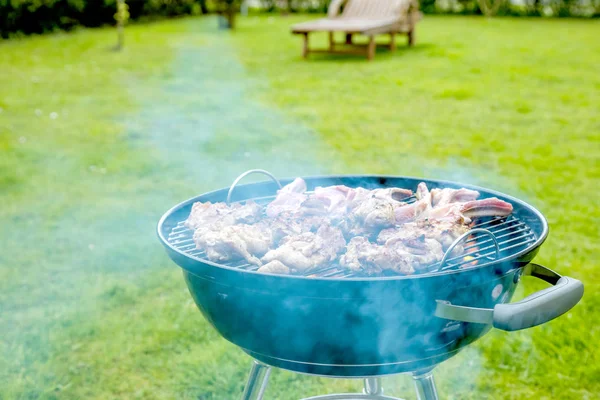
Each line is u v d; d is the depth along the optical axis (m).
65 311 2.99
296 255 1.57
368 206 1.75
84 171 4.83
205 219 1.85
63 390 2.48
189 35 11.95
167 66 8.88
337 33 12.69
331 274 1.61
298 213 1.86
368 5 10.17
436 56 9.51
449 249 1.51
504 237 1.87
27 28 11.62
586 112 6.27
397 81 7.78
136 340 2.79
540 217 1.79
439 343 1.55
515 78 7.84
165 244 1.63
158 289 3.20
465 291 1.47
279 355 1.59
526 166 4.77
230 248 1.61
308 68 8.74
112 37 11.50
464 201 1.95
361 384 2.55
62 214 4.07
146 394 2.48
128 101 6.96
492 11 15.42
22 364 2.62
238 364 2.63
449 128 5.82
